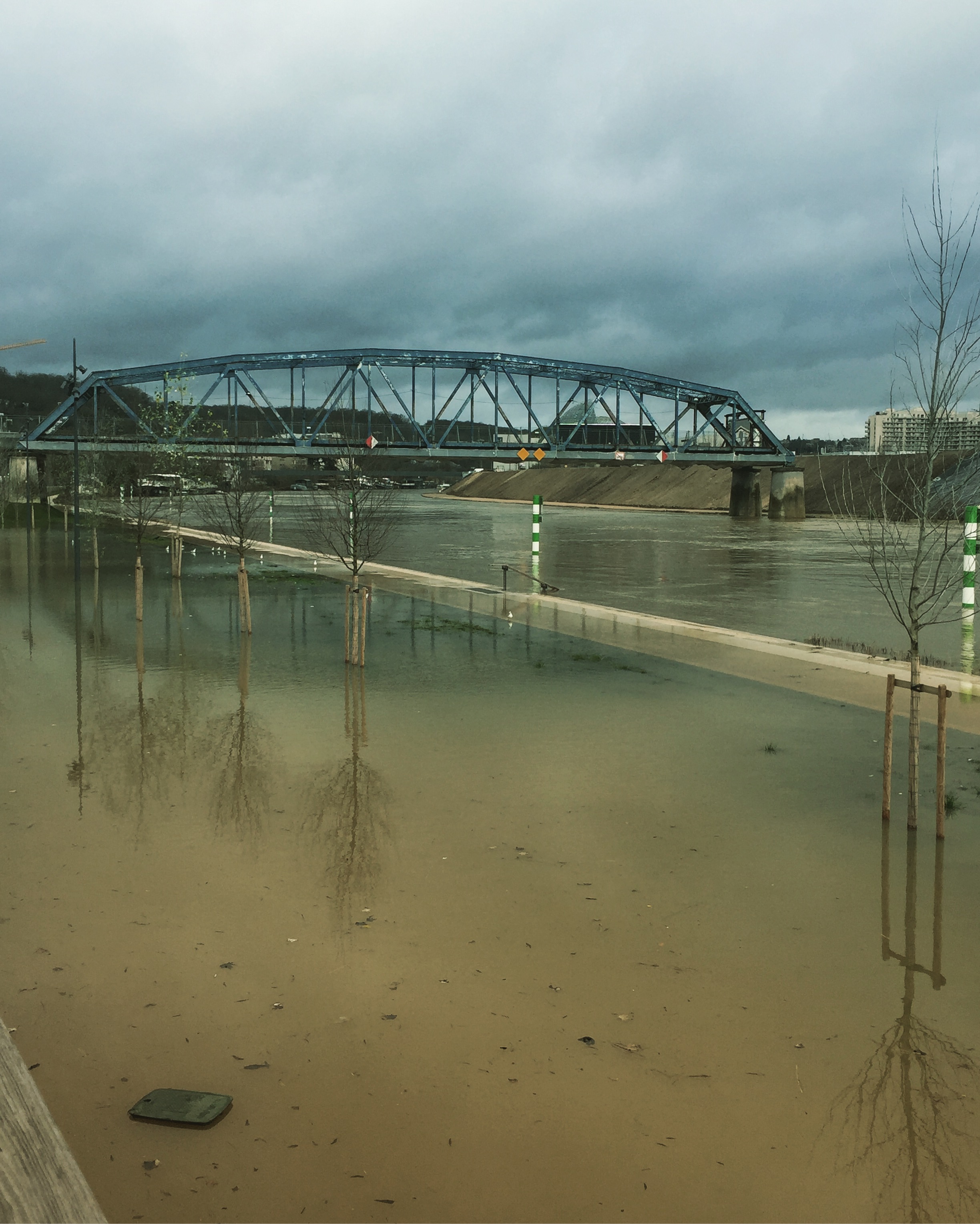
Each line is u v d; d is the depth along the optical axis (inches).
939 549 2020.2
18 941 264.5
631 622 918.4
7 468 2662.4
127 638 807.1
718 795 401.4
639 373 4212.6
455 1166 174.2
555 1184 169.8
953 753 467.5
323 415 3555.6
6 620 903.1
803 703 571.2
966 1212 163.0
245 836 348.8
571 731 504.7
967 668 746.2
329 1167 173.6
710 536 2933.1
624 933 273.1
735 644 786.8
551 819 370.3
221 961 253.8
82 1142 179.6
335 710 551.2
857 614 1114.1
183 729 505.0
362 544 1173.7
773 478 4303.6
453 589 1211.9
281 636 821.9
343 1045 214.4
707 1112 191.2
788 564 1854.1
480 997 236.1
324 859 327.6
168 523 1989.4
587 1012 229.3
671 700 578.6
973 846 345.7
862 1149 179.6
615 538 2758.4
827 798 398.6
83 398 3152.1
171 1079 200.7
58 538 2066.9
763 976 248.8
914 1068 207.5
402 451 3703.3
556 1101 194.2
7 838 344.5
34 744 472.7
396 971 248.8
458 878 311.9
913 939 271.7
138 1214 161.0
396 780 418.6
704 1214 162.4
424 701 575.2
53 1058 208.1
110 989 238.4
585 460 4163.4
